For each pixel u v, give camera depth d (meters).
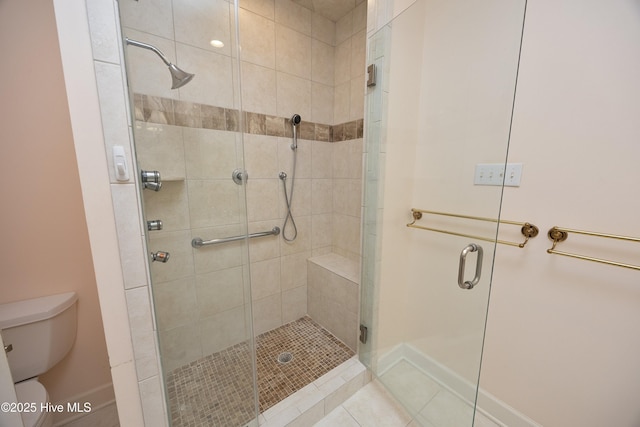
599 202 0.87
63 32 0.59
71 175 1.20
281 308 1.94
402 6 1.23
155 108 0.90
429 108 1.24
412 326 1.43
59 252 1.21
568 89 0.90
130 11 0.76
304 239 2.00
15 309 1.09
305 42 1.80
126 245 0.72
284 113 1.77
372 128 1.32
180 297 1.04
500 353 1.17
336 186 2.08
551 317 1.01
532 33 0.96
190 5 0.96
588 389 0.95
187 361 1.06
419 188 1.34
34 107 1.10
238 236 1.09
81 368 1.29
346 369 1.41
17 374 1.05
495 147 0.94
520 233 1.07
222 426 1.03
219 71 1.02
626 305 0.84
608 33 0.80
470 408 1.06
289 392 1.30
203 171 1.08
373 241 1.38
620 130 0.81
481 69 0.99
